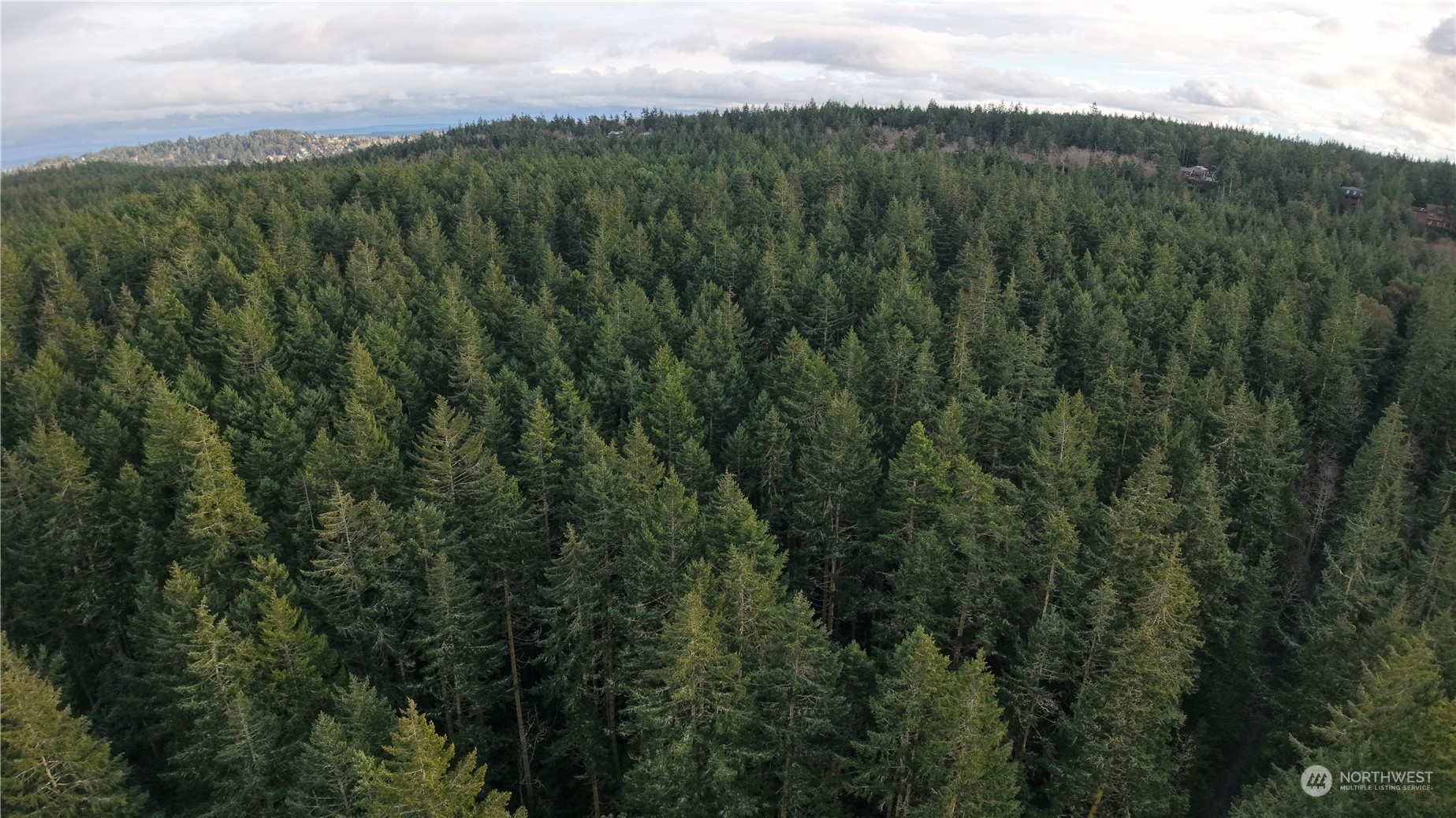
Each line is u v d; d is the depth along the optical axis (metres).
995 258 98.00
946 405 61.59
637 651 37.09
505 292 85.31
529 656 48.12
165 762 41.53
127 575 45.84
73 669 45.28
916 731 31.84
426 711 43.09
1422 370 71.25
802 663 33.72
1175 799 37.25
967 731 29.44
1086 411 58.44
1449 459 65.75
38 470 46.19
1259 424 57.62
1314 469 67.69
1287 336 75.56
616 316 75.06
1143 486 42.66
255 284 80.25
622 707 43.97
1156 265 94.50
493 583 44.94
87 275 88.12
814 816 35.44
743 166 143.38
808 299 84.81
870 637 51.69
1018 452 58.72
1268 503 53.62
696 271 96.06
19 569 45.78
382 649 41.34
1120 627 39.78
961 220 108.88
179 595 36.34
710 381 63.72
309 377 71.12
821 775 35.69
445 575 37.97
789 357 66.81
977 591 41.12
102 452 53.59
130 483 47.81
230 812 33.28
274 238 98.50
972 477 43.00
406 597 40.41
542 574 46.50
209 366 72.06
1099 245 106.94
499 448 57.31
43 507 46.16
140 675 41.56
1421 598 43.78
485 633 42.97
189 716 37.16
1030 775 41.44
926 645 30.86
